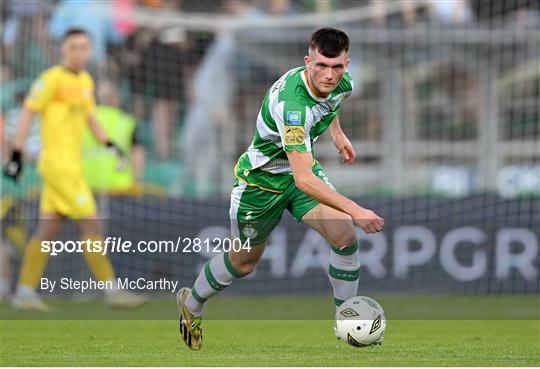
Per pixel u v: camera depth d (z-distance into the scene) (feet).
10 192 138.92
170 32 175.94
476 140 181.98
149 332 96.89
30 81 149.18
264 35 178.91
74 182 119.24
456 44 178.19
